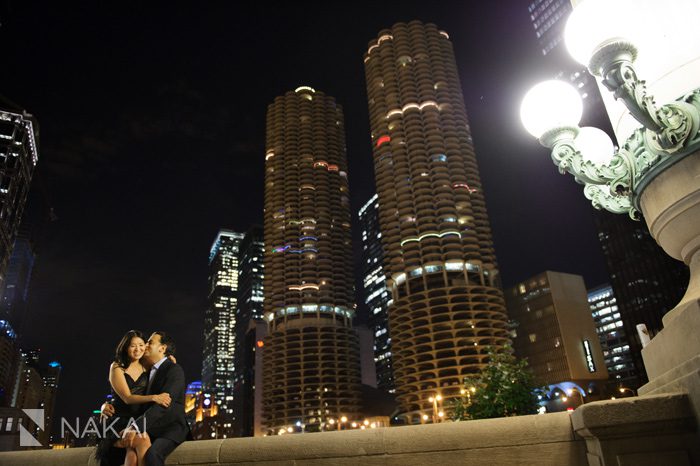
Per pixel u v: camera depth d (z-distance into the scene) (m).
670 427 3.99
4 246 172.00
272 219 195.75
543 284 175.62
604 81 4.65
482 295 141.88
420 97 172.38
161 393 5.38
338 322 181.12
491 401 29.41
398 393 140.00
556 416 5.24
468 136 167.75
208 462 6.23
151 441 5.34
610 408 4.08
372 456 5.66
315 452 5.87
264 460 6.05
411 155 163.50
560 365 163.38
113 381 5.45
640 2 5.60
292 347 171.62
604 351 194.88
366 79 185.62
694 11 5.19
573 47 4.94
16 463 7.30
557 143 5.59
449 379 130.25
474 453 5.35
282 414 163.12
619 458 4.00
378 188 165.88
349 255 195.25
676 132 4.62
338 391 164.12
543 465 5.11
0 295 172.25
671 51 5.27
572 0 6.32
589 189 6.03
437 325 137.00
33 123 183.25
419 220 152.38
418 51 177.88
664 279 127.69
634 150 5.14
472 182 160.38
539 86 5.62
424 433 5.59
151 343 5.82
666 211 4.92
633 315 133.62
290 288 180.75
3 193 167.62
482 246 153.62
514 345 178.00
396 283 151.12
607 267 142.75
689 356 4.35
